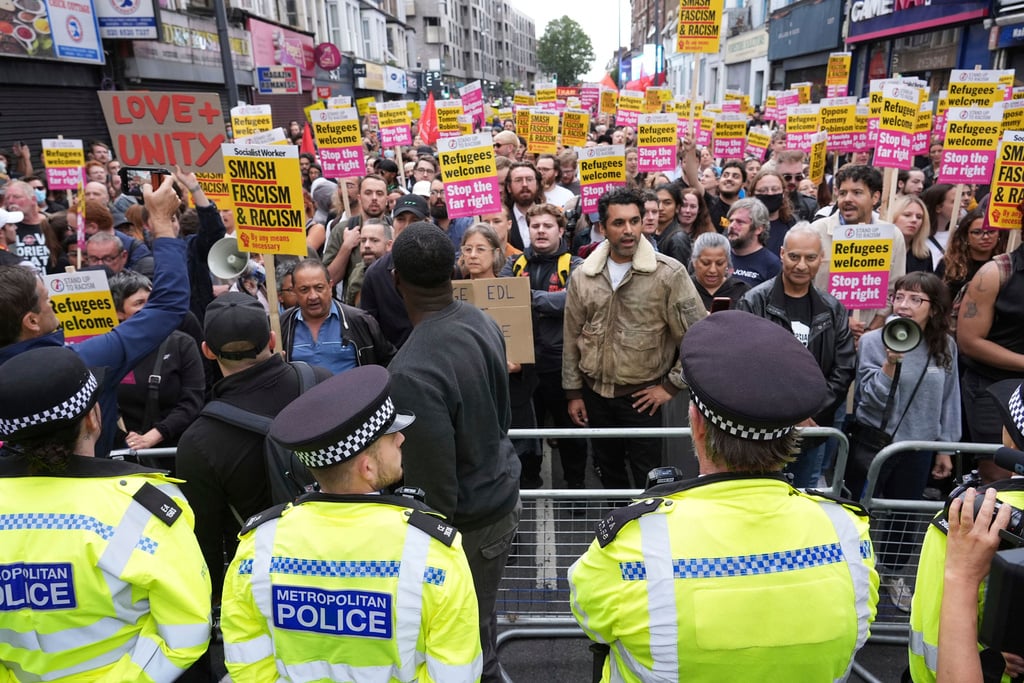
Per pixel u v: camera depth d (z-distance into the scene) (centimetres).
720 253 450
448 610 173
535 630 344
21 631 181
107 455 279
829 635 151
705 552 151
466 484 252
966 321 379
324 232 773
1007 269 364
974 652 140
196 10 2100
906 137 607
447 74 8200
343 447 173
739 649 149
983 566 144
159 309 275
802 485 395
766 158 1295
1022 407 158
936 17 1856
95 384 193
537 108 1069
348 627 172
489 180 565
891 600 344
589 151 670
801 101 1502
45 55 1376
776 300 392
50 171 819
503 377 262
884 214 563
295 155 361
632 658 158
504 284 412
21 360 181
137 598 184
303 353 408
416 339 240
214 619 326
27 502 181
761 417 146
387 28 5044
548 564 352
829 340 381
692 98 830
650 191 633
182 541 191
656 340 405
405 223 541
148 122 377
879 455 308
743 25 3597
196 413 382
